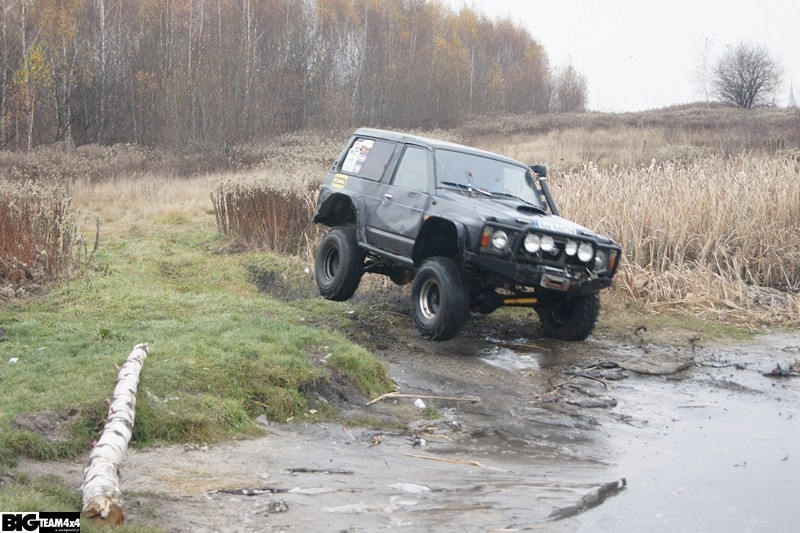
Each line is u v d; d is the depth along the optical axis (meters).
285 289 11.24
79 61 42.66
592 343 9.41
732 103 61.22
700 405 7.38
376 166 9.89
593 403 7.21
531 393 7.54
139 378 6.18
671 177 14.38
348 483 5.07
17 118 35.53
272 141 40.19
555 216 9.12
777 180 14.11
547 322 9.59
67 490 4.48
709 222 12.95
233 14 46.81
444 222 8.54
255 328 7.90
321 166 26.67
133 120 43.38
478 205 8.50
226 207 14.75
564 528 4.39
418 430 6.38
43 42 39.16
